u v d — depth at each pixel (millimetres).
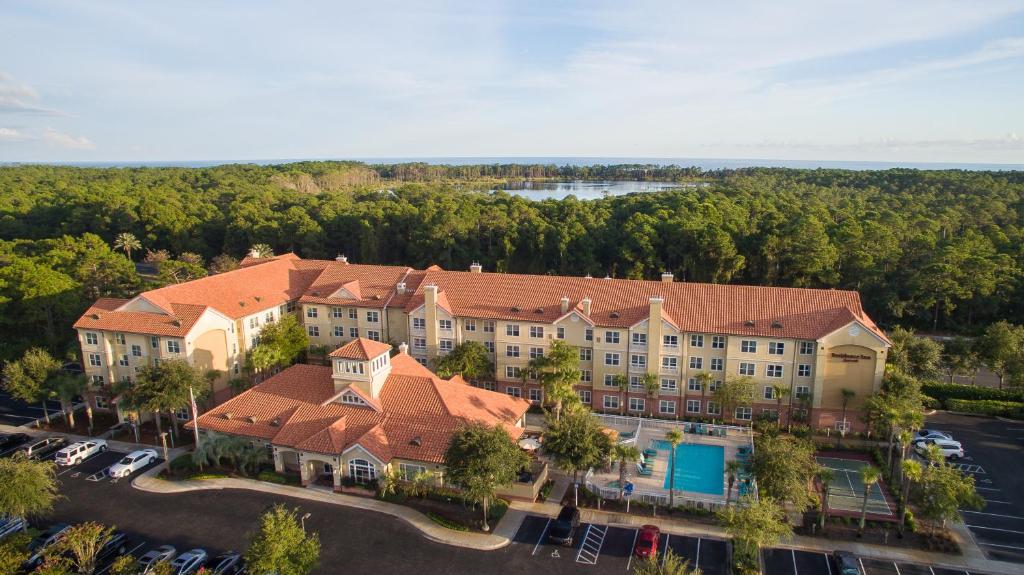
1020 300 100812
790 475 47594
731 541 48094
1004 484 57406
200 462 58344
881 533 49281
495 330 76188
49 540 46406
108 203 164250
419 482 54219
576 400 64750
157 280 116375
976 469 60156
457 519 50594
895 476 58219
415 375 62500
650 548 45906
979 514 52531
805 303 69625
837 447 64312
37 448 62812
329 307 85250
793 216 139625
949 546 47312
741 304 71000
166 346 69812
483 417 59250
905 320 108375
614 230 140000
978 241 116250
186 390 63062
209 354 72562
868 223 121875
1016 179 196375
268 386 64250
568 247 134250
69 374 70625
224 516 51625
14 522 49156
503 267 138000
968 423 70688
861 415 66000
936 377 76250
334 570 44438
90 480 57812
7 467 46875
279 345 78000
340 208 172375
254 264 98750
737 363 69562
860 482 57750
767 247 119062
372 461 54281
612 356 72625
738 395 66188
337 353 59281
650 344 70375
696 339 70375
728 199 170375
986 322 105875
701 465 60906
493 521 50500
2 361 83812
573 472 54781
